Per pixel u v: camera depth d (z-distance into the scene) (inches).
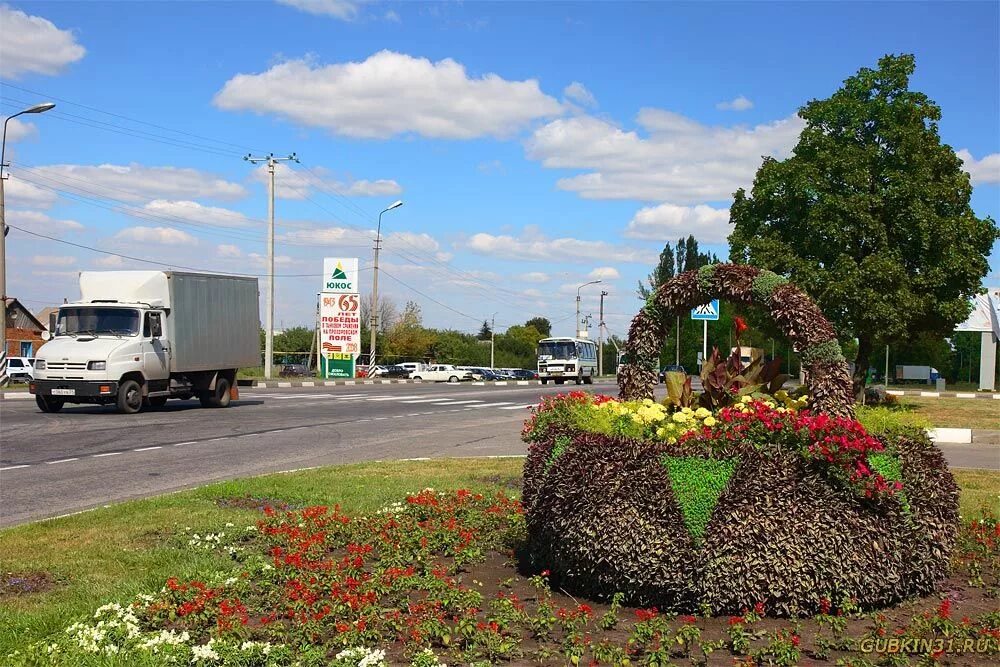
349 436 662.5
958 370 2532.0
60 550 278.8
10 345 2583.7
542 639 197.5
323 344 1908.2
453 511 331.6
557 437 249.1
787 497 210.5
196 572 250.2
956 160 885.8
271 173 1641.2
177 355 879.1
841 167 863.1
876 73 877.2
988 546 283.7
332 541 295.4
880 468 225.5
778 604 210.4
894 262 837.2
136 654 182.9
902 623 208.5
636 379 280.7
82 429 677.3
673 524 213.5
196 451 560.1
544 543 244.7
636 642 189.9
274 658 181.2
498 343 3956.7
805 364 241.9
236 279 981.8
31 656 180.5
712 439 219.6
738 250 923.4
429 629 195.3
